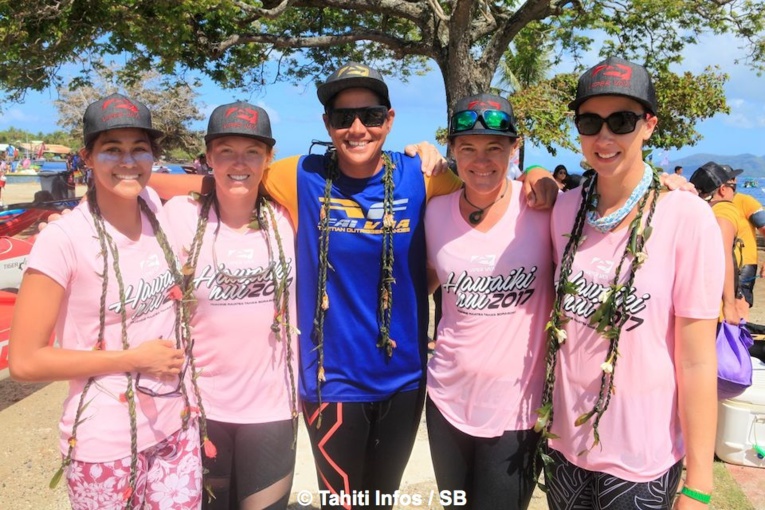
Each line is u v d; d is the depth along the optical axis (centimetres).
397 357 259
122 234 212
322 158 261
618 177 197
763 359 455
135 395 210
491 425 237
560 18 1124
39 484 365
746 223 538
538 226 235
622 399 199
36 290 195
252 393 242
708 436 192
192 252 237
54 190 867
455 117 230
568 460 215
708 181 465
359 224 251
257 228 244
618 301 196
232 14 912
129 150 203
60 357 196
